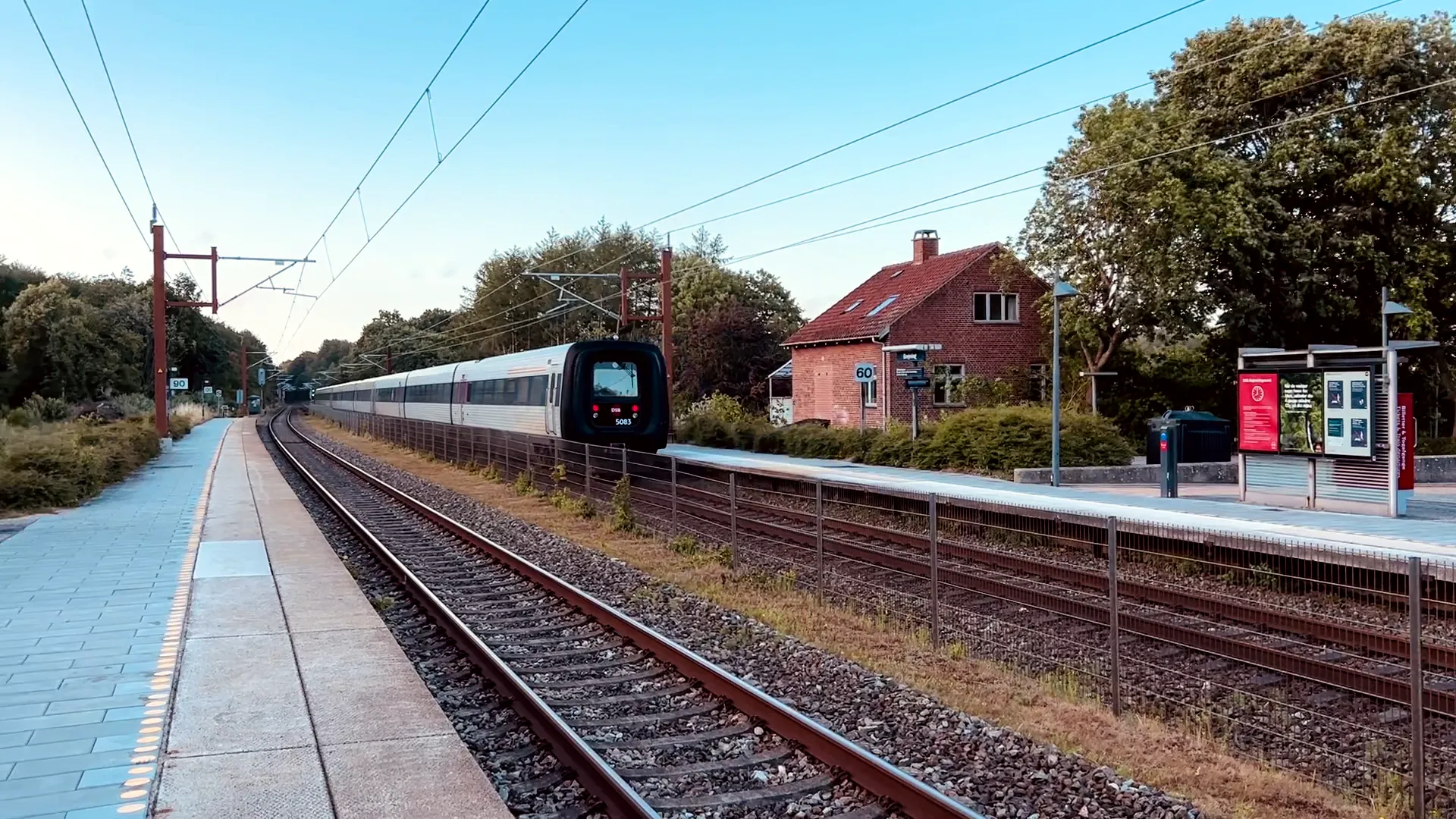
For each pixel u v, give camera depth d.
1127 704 7.12
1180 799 5.24
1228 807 5.25
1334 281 26.77
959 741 6.11
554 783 5.52
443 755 5.48
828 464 24.72
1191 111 26.66
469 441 28.86
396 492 21.23
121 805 4.83
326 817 4.65
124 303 75.69
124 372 64.62
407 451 37.38
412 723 6.01
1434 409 29.88
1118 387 29.80
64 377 57.81
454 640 8.80
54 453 18.14
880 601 10.26
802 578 11.64
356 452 38.91
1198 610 9.27
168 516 16.16
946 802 4.78
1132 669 7.75
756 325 49.44
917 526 14.25
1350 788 5.61
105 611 9.09
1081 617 8.17
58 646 7.82
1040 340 33.25
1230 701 6.91
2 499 16.84
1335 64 25.41
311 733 5.83
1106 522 7.32
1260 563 9.77
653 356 24.02
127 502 18.33
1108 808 5.16
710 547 13.72
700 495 14.20
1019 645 8.50
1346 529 12.40
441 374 39.69
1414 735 5.16
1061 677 7.70
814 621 9.51
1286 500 15.18
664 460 15.34
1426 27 25.11
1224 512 14.51
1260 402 15.51
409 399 46.75
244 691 6.64
